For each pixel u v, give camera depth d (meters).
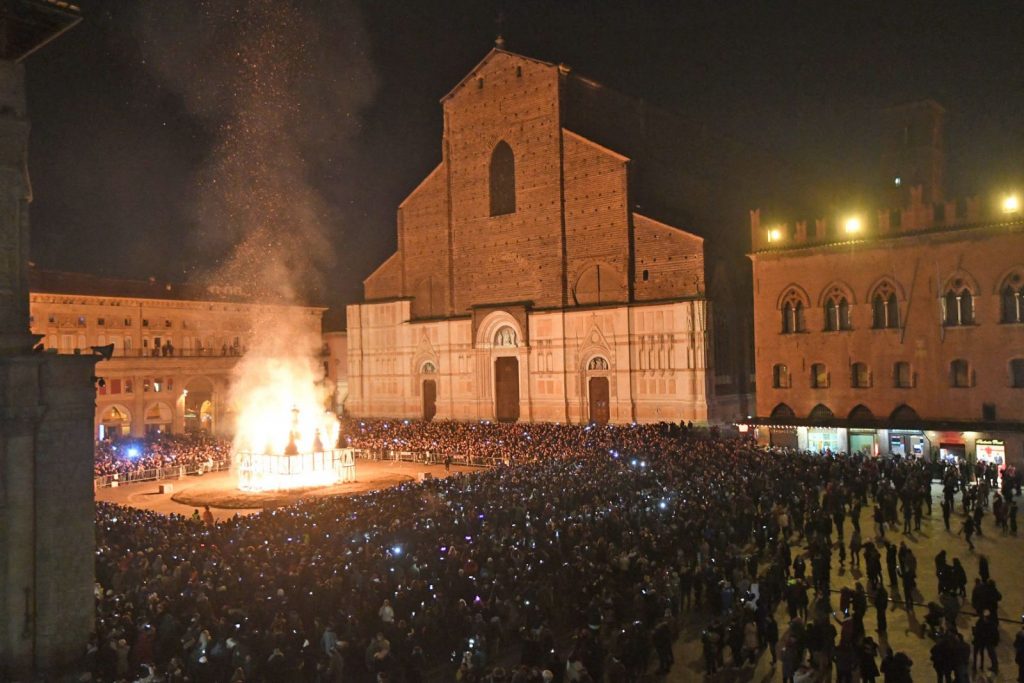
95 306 85.94
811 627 22.52
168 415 91.69
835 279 56.56
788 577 27.19
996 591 22.72
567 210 79.44
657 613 24.55
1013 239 49.66
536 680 19.48
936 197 82.19
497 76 84.25
